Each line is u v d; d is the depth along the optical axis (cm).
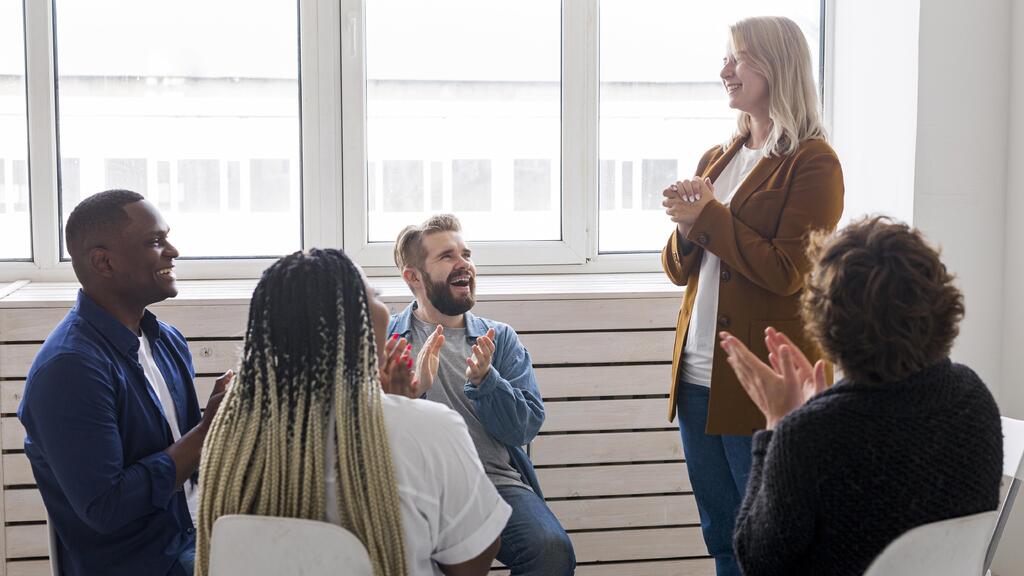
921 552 112
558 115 301
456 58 296
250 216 294
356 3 287
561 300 261
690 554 271
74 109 286
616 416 265
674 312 265
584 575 269
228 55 289
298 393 120
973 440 114
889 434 112
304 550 116
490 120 299
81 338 160
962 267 266
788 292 191
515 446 212
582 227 302
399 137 297
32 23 278
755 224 196
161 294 172
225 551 118
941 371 115
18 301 245
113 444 154
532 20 298
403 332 220
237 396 123
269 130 292
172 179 290
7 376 246
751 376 133
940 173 264
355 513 117
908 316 111
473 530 125
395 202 298
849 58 294
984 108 263
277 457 119
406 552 120
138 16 285
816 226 192
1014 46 261
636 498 268
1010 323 265
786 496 114
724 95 308
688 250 206
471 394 203
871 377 115
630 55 303
